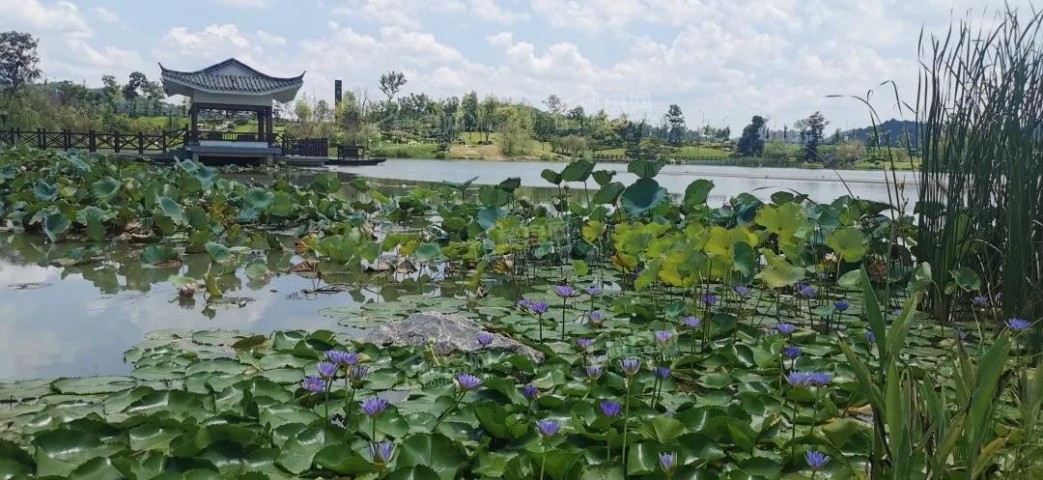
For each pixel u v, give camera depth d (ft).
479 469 6.84
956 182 13.89
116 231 22.61
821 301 15.38
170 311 13.64
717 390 9.54
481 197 23.65
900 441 5.27
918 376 9.92
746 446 7.41
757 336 11.93
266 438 7.39
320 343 10.86
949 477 6.25
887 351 5.85
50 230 20.99
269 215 25.98
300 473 6.87
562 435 7.51
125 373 10.11
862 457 7.41
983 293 14.24
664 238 15.21
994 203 13.88
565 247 20.83
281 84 65.46
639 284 13.10
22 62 145.38
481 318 13.28
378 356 10.62
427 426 7.96
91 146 61.26
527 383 9.61
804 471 7.07
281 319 13.20
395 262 18.76
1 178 28.73
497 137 141.49
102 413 8.18
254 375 9.67
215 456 6.90
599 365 10.42
